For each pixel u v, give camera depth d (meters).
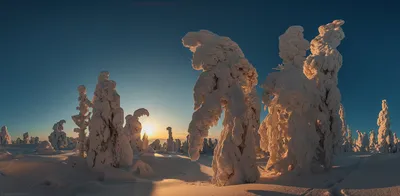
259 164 19.23
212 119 13.18
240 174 12.74
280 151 14.13
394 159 12.48
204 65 13.52
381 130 43.34
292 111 13.27
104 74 22.34
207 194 10.90
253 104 13.70
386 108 43.19
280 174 13.17
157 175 22.27
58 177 17.86
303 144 12.94
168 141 45.16
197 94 13.38
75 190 16.03
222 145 13.19
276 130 14.72
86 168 21.16
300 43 17.08
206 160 37.97
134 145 30.20
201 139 13.13
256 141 13.53
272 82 13.84
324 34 16.39
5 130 55.25
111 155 21.69
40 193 16.06
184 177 23.14
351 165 13.69
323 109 13.94
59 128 43.41
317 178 11.68
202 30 14.20
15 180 17.48
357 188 9.39
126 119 30.73
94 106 22.02
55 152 30.83
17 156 22.53
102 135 21.53
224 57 13.72
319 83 14.44
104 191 14.87
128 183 16.75
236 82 13.53
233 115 13.03
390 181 9.59
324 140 13.47
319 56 14.91
